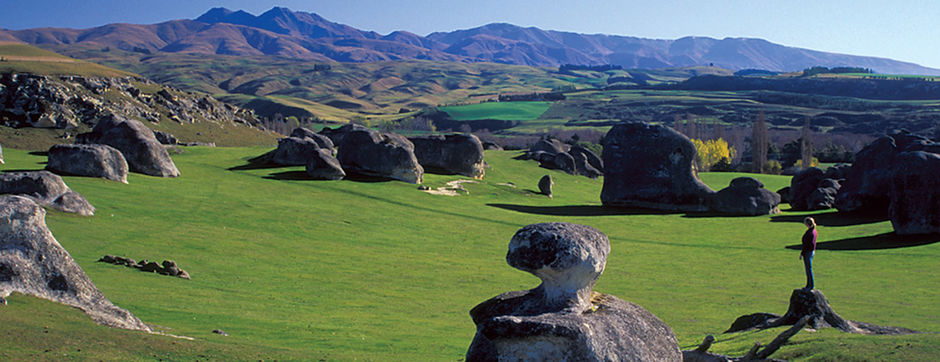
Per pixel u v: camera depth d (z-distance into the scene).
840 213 71.38
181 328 20.98
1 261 16.67
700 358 17.77
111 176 59.56
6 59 169.75
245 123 175.38
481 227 60.47
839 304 31.52
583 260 10.41
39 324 15.39
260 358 16.38
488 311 11.13
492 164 104.81
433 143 91.31
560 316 9.74
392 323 26.42
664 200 77.31
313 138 95.88
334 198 67.25
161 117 148.25
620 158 79.69
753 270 43.97
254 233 46.88
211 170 77.62
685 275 42.03
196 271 33.34
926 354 15.91
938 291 35.31
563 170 109.00
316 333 23.12
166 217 47.53
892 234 55.28
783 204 88.38
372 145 80.44
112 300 24.42
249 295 29.66
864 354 16.48
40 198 41.12
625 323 10.47
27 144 107.38
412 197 72.75
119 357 14.25
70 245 34.50
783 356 18.00
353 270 38.56
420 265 41.81
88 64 181.75
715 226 66.19
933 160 52.97
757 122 150.62
